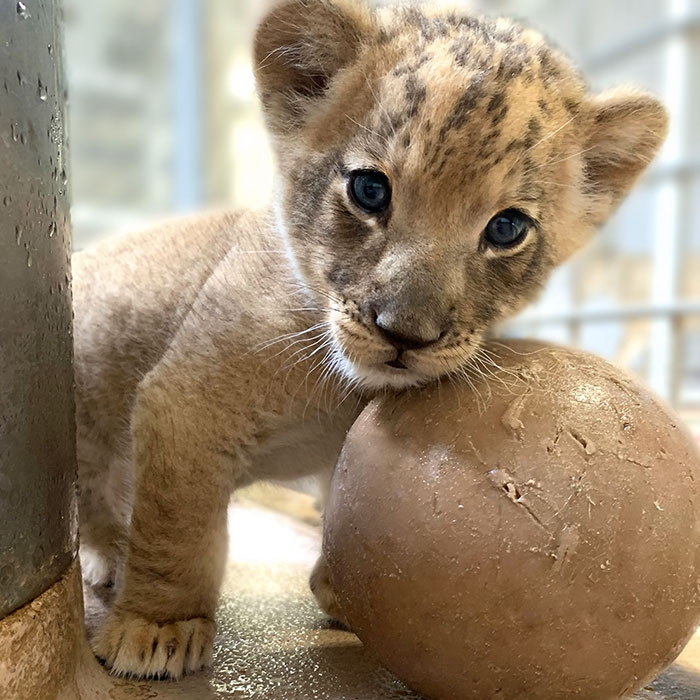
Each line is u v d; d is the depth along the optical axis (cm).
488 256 28
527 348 26
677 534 22
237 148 100
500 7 85
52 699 23
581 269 101
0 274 21
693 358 117
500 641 21
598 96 32
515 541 21
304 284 29
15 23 21
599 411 23
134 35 106
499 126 26
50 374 24
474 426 23
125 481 33
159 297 33
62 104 26
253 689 27
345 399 30
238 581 37
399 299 25
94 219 107
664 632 22
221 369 28
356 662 28
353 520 24
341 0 30
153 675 27
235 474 30
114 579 36
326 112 30
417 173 26
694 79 91
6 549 22
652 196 101
